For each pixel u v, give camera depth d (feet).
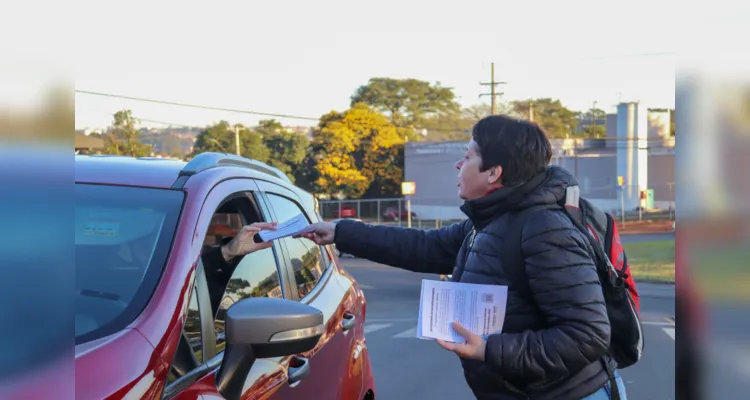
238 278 8.52
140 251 6.73
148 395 5.30
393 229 9.31
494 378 7.19
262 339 5.94
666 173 179.93
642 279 77.61
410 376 24.79
